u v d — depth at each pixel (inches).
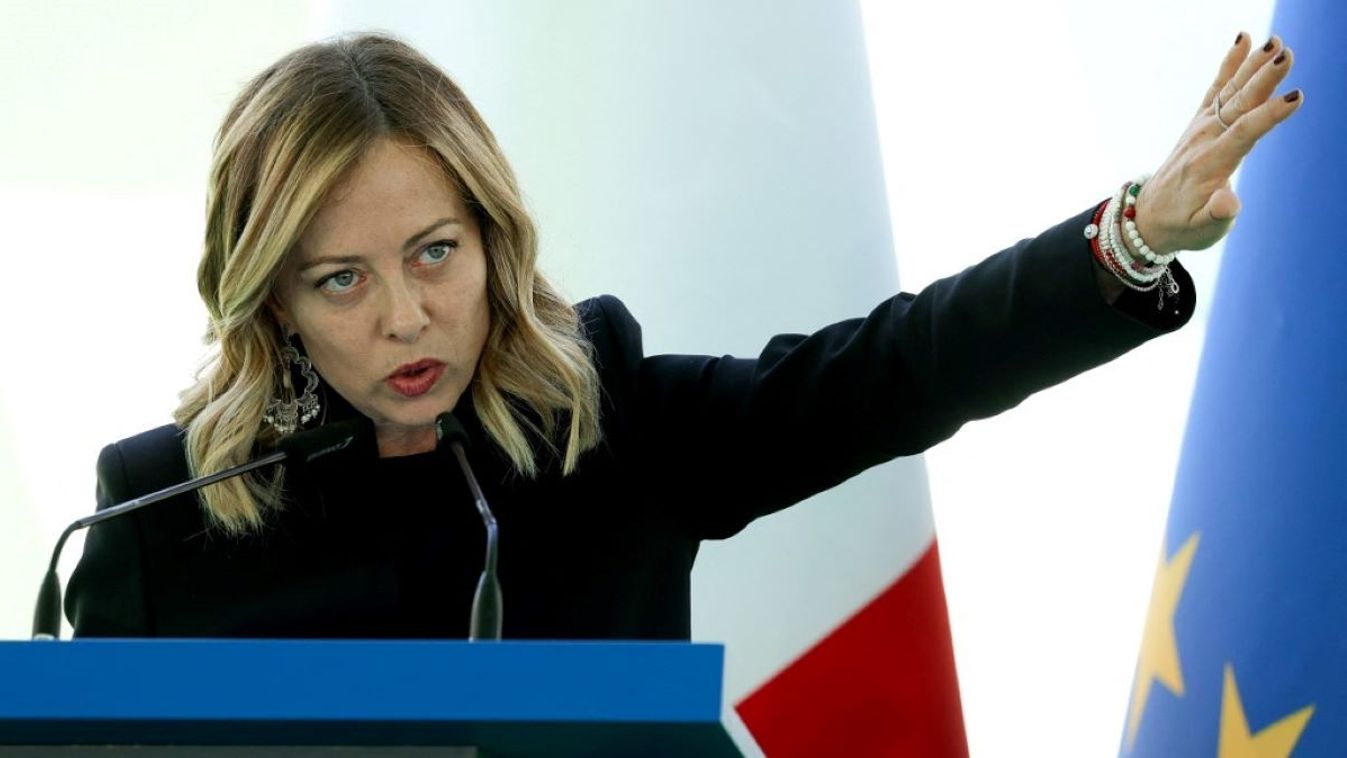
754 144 389.4
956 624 447.5
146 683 173.0
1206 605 318.0
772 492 293.6
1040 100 466.9
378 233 265.7
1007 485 451.8
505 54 394.0
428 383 274.8
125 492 289.9
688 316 385.4
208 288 289.1
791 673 377.4
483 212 279.6
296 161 264.2
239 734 179.2
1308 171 313.9
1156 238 255.3
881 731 375.9
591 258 386.3
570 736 175.0
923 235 467.5
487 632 212.8
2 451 466.9
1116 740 438.0
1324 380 303.3
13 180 478.9
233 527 280.5
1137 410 448.5
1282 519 304.7
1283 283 313.4
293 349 291.1
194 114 483.8
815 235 387.9
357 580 280.2
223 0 490.0
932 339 276.5
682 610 289.9
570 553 285.3
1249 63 247.8
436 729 173.0
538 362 287.7
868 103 402.0
